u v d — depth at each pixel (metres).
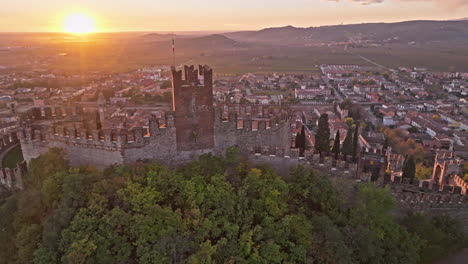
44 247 46.28
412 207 68.38
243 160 59.69
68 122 70.19
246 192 53.66
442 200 68.25
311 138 153.50
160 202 51.53
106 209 48.09
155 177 52.41
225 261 45.75
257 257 46.81
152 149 57.62
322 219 52.97
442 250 64.75
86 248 43.44
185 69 56.28
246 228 49.91
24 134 63.56
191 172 55.50
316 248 50.16
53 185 51.28
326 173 63.44
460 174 98.69
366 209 58.22
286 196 56.16
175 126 58.19
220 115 60.88
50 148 58.47
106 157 56.84
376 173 77.50
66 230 45.62
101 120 83.12
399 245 60.06
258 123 63.94
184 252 46.41
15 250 51.66
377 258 56.34
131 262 46.06
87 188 50.84
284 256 48.06
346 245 53.12
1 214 55.62
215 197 51.56
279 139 68.38
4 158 71.50
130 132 57.12
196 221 47.69
